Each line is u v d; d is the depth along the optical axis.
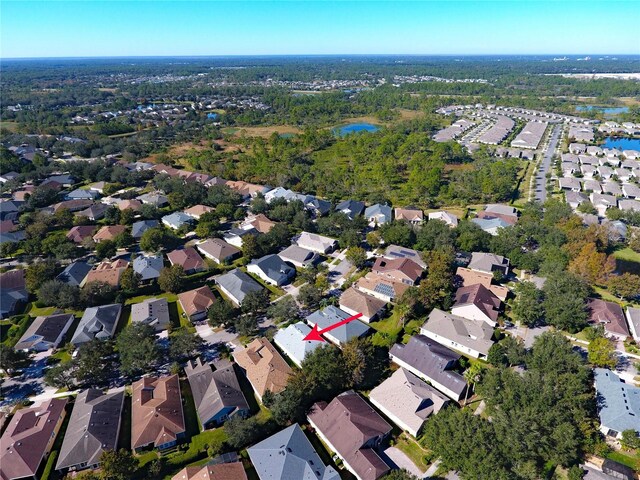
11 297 116.00
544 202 182.50
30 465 68.88
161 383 85.19
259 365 90.31
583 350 97.94
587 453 72.44
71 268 129.25
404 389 82.75
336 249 149.50
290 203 175.75
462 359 93.88
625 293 113.19
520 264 130.12
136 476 69.12
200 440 75.56
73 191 197.62
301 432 74.56
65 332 106.38
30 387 89.38
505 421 70.94
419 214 172.75
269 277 127.06
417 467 71.06
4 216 169.00
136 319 106.94
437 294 112.62
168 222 168.50
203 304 112.62
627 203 180.75
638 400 78.44
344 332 101.12
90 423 74.38
